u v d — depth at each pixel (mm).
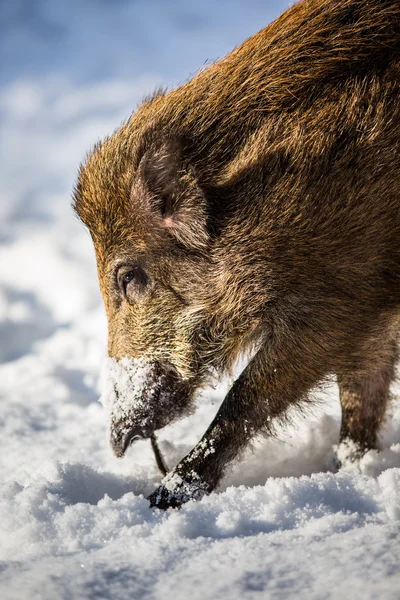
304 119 9203
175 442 11727
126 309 9992
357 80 9172
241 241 9320
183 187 9383
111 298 10086
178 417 10008
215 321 9734
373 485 8102
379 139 8938
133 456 11219
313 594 5812
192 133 9695
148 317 9898
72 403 14281
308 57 9477
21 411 13812
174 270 9711
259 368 9375
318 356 9359
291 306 9266
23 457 11562
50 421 13414
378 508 7738
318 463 10484
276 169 9164
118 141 10039
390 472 8312
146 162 9359
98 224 9953
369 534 6781
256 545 6730
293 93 9375
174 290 9773
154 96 10688
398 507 7430
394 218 8945
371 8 9469
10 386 15289
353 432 10469
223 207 9375
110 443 9844
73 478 8898
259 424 9398
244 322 9570
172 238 9625
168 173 9375
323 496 7891
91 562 6504
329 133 9039
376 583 5863
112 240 9875
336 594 5777
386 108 9000
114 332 10117
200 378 9961
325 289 9141
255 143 9367
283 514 7523
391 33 9281
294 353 9336
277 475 10062
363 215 8930
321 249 9031
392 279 9141
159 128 9812
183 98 9961
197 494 8883
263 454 10617
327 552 6457
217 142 9586
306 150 9062
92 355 16516
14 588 6035
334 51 9391
